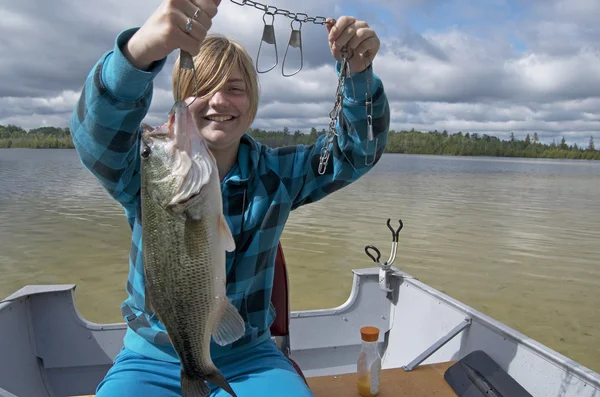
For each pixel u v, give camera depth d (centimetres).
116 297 693
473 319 340
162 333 239
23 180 2525
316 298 702
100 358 381
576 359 529
